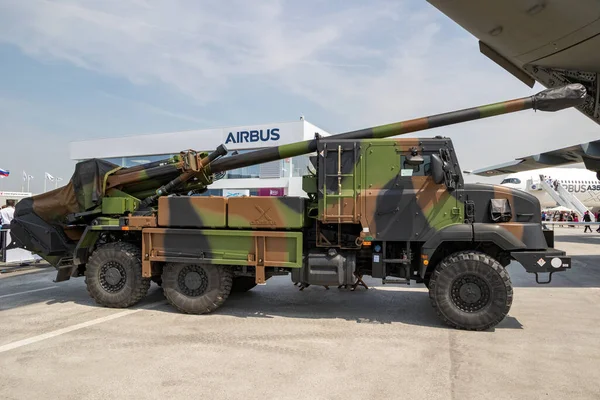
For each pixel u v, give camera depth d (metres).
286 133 24.72
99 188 6.36
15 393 3.17
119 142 28.95
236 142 25.88
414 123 5.53
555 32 7.03
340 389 3.23
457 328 4.88
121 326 4.98
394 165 5.15
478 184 5.20
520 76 8.77
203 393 3.16
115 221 6.08
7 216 10.16
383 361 3.83
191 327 4.95
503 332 4.77
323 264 5.27
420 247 5.21
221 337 4.56
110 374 3.53
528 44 7.52
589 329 4.91
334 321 5.24
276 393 3.16
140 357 3.93
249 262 5.40
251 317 5.43
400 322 5.20
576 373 3.57
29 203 6.76
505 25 7.17
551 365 3.75
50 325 5.03
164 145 27.77
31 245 6.60
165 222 5.69
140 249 6.07
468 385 3.32
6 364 3.77
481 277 4.76
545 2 6.45
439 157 4.94
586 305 6.17
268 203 5.36
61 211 6.64
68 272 6.69
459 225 4.95
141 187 6.73
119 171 6.62
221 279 5.50
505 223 4.98
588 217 28.23
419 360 3.86
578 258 11.94
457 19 7.36
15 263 11.07
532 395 3.14
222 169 6.56
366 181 5.18
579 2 6.33
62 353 4.04
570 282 8.20
